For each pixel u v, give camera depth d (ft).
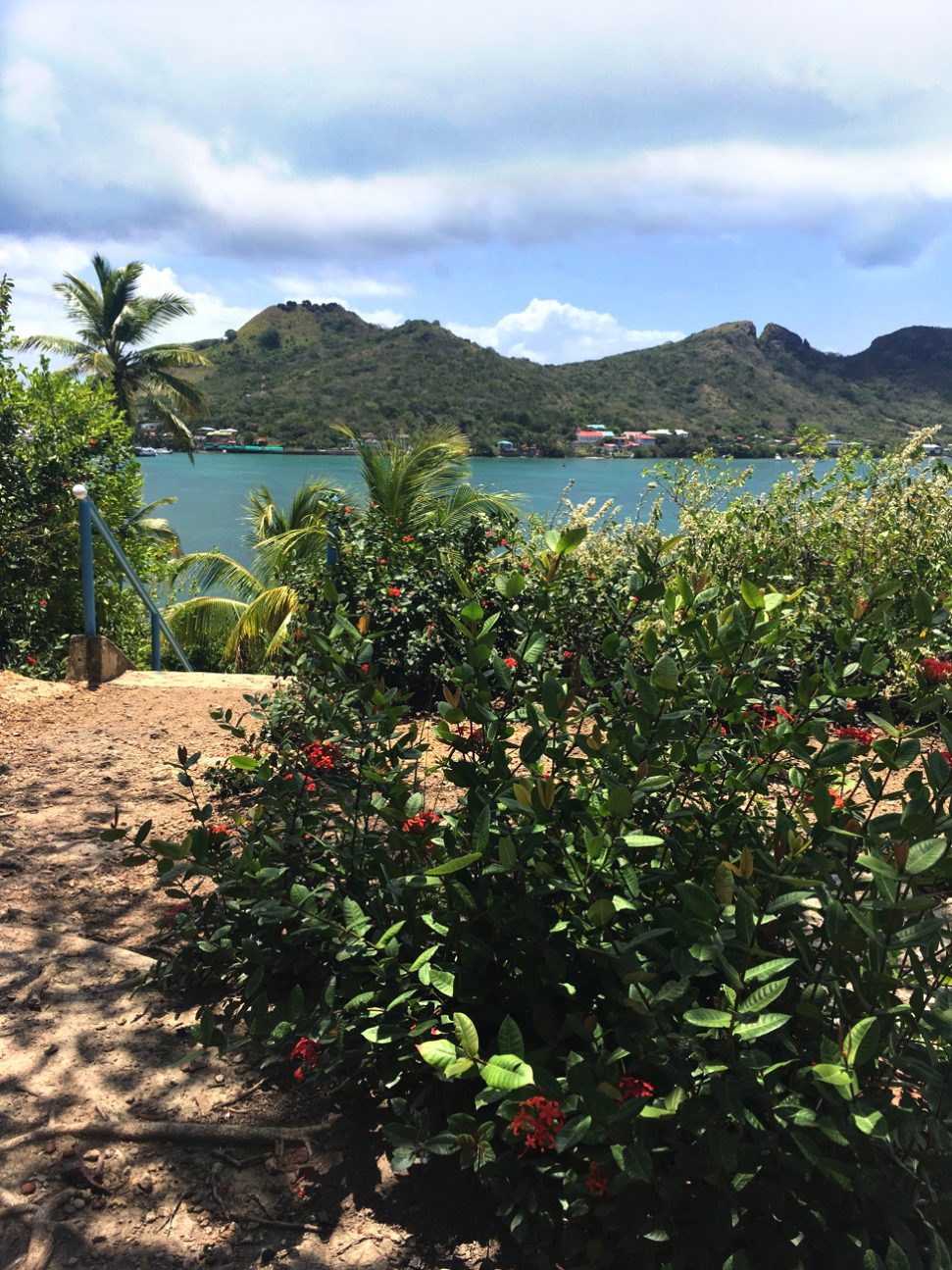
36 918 10.15
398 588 19.99
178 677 21.21
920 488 19.90
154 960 9.29
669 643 8.02
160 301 108.06
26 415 29.22
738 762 7.13
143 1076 7.53
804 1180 5.20
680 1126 4.97
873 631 8.73
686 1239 5.27
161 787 14.12
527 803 6.02
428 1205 6.28
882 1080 5.37
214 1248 5.97
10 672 20.34
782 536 20.49
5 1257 5.88
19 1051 7.82
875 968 5.03
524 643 7.29
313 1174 6.56
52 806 13.37
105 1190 6.42
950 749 5.58
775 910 5.35
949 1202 4.93
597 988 6.48
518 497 36.86
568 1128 4.83
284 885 8.02
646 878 5.93
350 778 8.31
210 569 52.95
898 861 4.99
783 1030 5.82
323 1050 7.06
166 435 118.73
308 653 10.46
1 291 28.68
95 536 32.24
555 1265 5.69
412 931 6.97
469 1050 5.05
